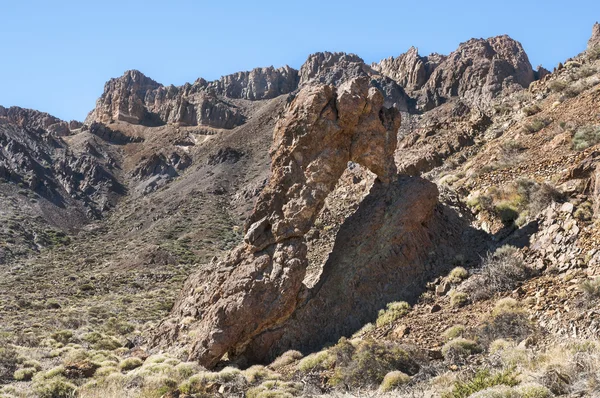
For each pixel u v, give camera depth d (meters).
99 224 132.75
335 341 19.17
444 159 35.34
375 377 15.77
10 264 92.00
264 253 20.98
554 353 13.97
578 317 15.62
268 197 21.62
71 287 60.25
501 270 19.08
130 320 38.53
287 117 22.39
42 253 101.38
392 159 23.30
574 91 32.12
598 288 16.30
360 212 22.94
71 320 38.56
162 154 183.25
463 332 17.14
